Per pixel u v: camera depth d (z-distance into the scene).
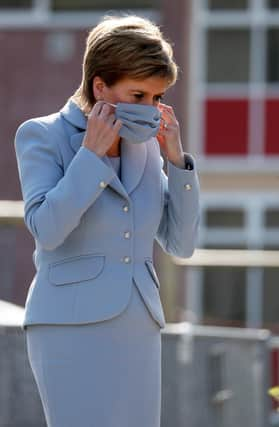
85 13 56.75
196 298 54.81
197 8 58.91
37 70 56.41
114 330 9.25
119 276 9.27
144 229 9.43
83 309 9.19
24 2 56.78
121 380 9.28
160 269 19.58
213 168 58.69
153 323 9.43
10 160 55.47
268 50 59.50
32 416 14.88
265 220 58.66
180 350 16.16
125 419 9.33
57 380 9.27
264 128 58.69
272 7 60.91
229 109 58.69
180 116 56.75
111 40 9.12
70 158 9.40
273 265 20.62
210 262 20.66
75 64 56.28
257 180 58.62
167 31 56.97
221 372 16.27
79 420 9.27
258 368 16.56
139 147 9.56
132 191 9.45
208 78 59.06
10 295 19.12
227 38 59.38
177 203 9.72
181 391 16.12
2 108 56.28
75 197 8.97
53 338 9.27
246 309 55.16
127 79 9.09
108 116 9.12
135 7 57.00
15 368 14.87
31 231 9.20
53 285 9.28
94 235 9.27
